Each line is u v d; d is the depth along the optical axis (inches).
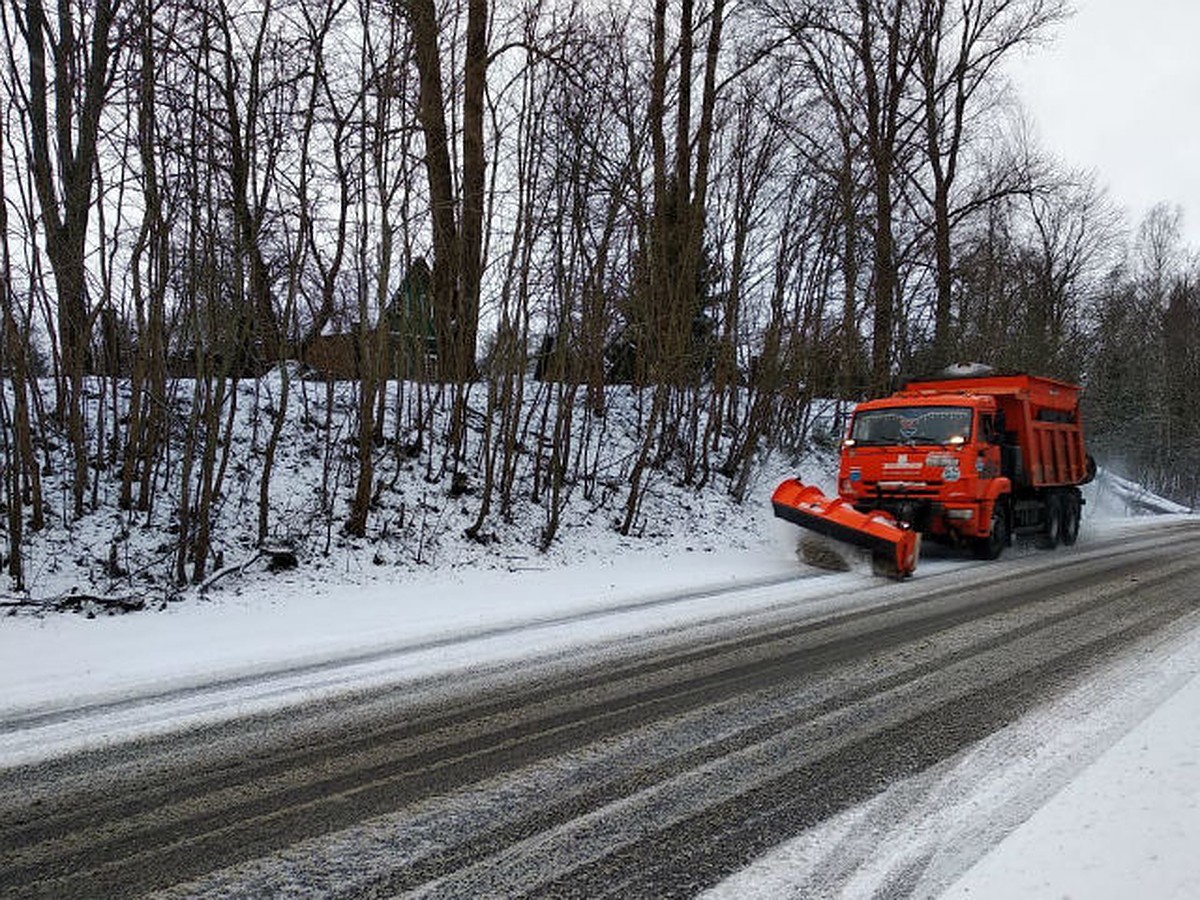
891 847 154.6
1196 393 1951.3
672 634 330.6
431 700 245.6
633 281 586.9
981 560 546.9
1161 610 373.7
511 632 333.7
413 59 445.1
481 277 528.7
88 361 502.9
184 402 514.0
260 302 471.2
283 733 217.5
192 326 425.1
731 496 663.1
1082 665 279.4
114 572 371.6
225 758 200.1
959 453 517.0
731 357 691.4
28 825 165.2
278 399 550.9
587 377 586.6
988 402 542.9
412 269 519.8
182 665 280.8
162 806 173.3
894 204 860.0
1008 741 207.9
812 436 848.9
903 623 349.4
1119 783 180.2
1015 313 1121.4
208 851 153.6
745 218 644.1
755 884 141.7
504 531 503.2
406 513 487.2
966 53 967.0
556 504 498.6
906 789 180.2
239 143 404.8
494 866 148.0
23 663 279.0
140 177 401.7
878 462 537.0
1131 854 149.6
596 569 480.7
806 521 488.1
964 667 279.3
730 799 175.9
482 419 623.8
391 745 208.5
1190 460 1879.9
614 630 337.4
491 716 230.7
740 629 339.6
